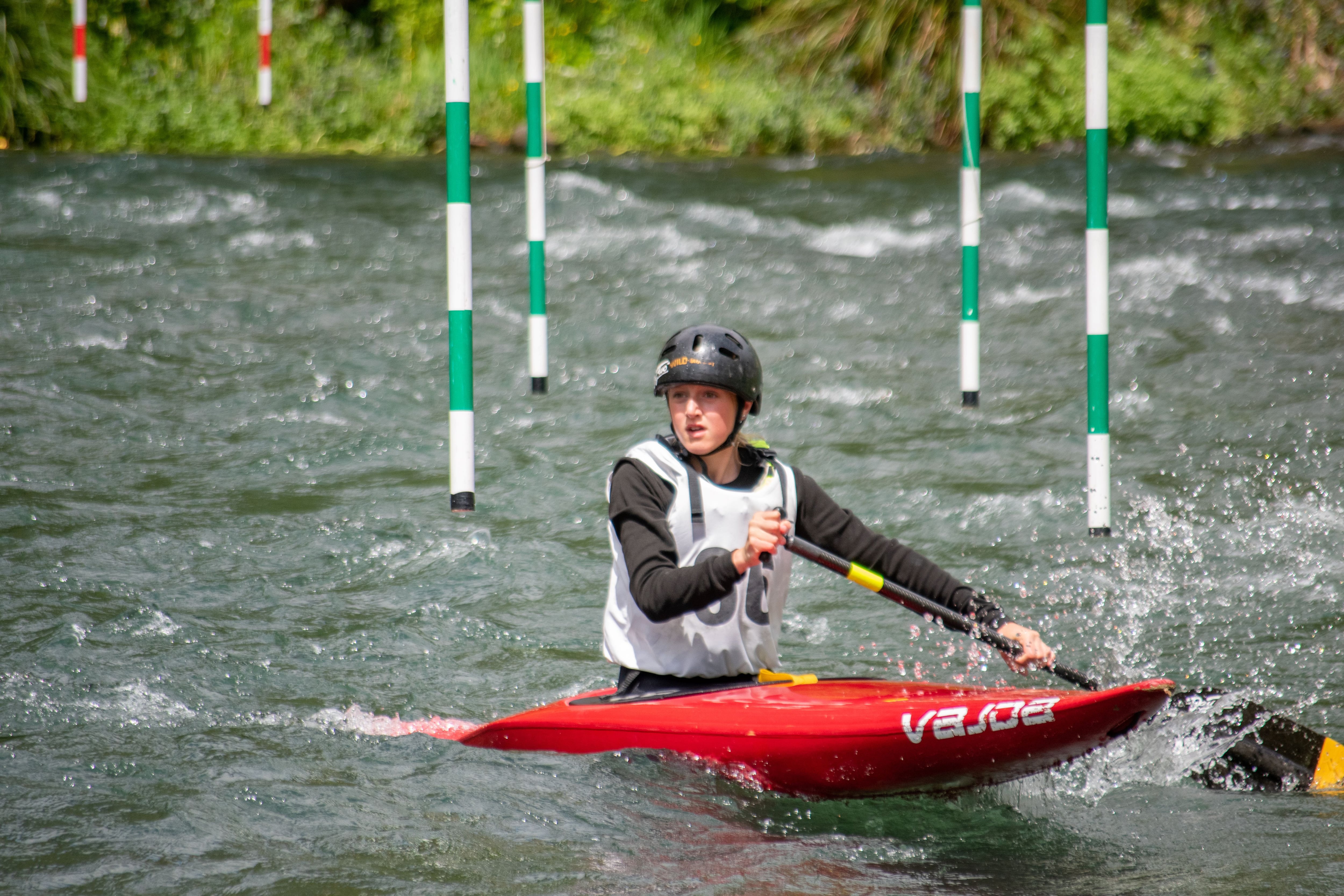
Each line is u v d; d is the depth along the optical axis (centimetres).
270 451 2494
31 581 1830
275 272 3881
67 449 2448
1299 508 2170
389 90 7062
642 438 2617
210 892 991
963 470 2416
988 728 1145
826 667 1644
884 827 1142
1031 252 4266
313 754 1298
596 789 1195
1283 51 7838
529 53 2666
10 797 1163
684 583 1150
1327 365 2986
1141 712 1103
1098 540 2059
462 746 1322
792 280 3953
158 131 6631
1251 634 1697
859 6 7412
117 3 6750
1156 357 3111
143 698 1461
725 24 7750
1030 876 1043
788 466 1312
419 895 991
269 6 4891
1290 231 4328
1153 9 7775
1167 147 6862
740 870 1047
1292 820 1152
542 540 2088
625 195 5106
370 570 1948
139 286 3631
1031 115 7081
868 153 6994
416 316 3488
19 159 5603
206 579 1881
